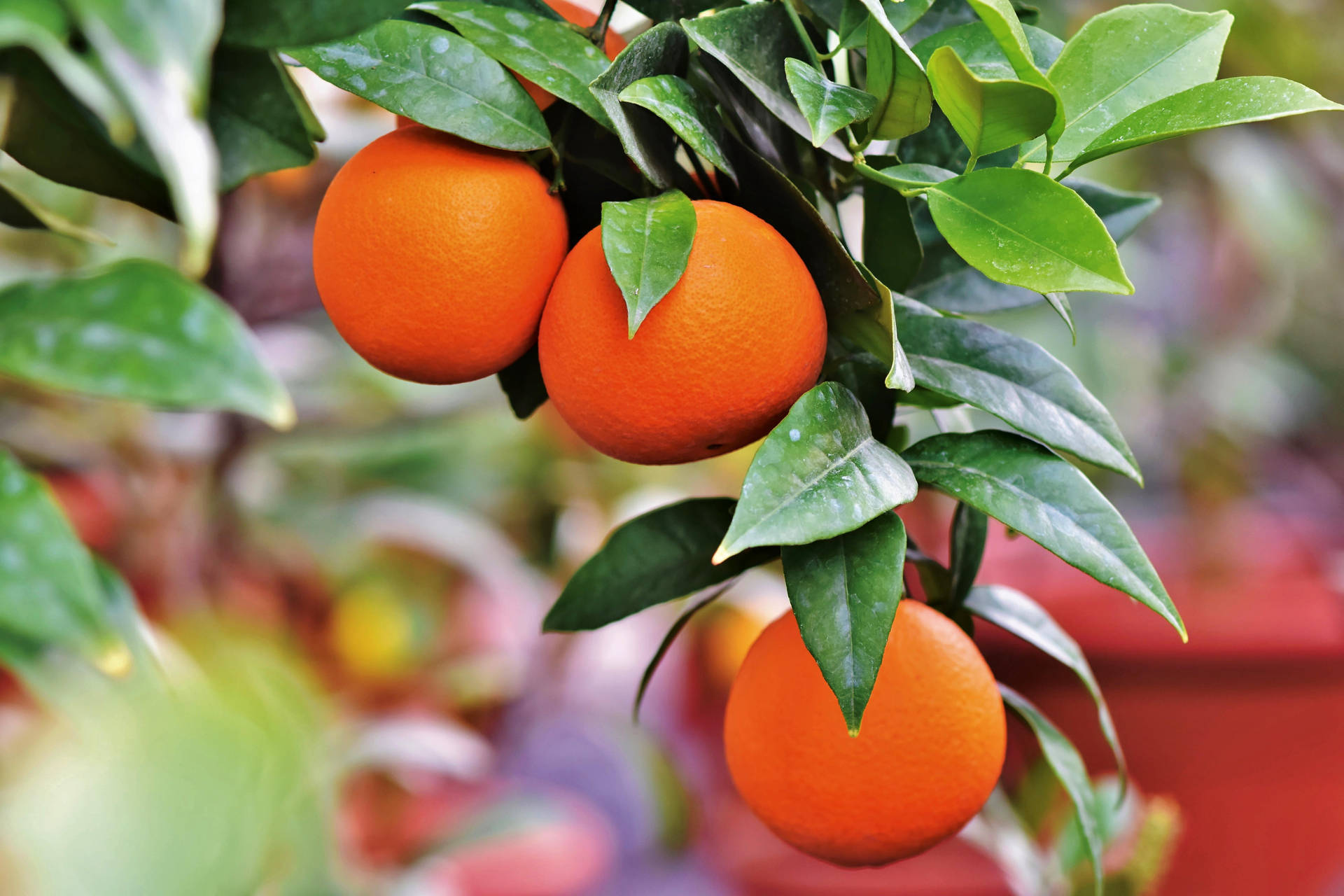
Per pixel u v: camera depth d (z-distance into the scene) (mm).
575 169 733
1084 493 708
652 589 753
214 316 637
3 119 662
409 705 1417
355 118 1114
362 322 714
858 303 708
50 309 637
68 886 687
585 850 1251
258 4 667
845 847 726
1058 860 906
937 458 720
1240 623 1458
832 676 683
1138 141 703
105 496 1273
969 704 723
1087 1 1254
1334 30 1412
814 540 670
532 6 741
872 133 723
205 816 700
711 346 691
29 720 751
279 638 1231
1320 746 1450
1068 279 688
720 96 731
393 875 1101
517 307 715
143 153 683
